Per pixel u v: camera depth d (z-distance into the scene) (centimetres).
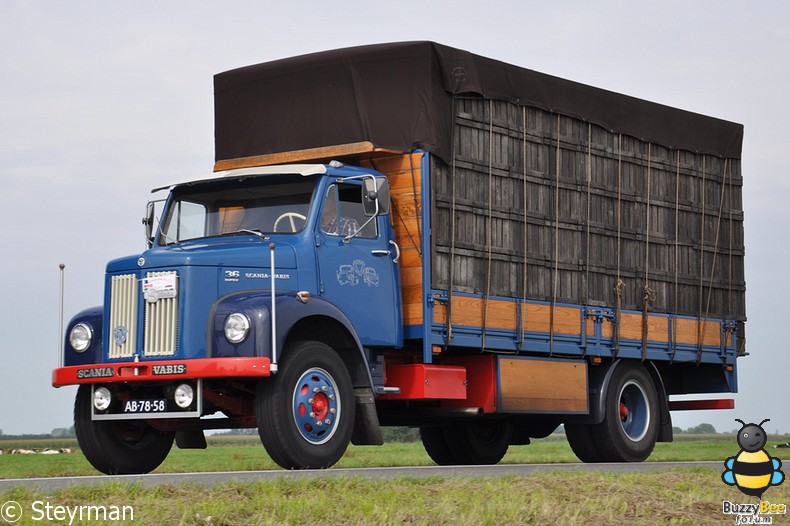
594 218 1491
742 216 1722
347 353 1186
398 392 1257
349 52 1297
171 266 1105
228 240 1202
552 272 1427
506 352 1372
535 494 898
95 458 1197
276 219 1200
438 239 1273
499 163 1361
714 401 1698
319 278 1180
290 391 1094
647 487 994
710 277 1659
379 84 1280
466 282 1309
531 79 1409
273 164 1317
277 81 1337
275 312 1087
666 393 1662
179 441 1259
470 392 1363
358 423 1177
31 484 933
